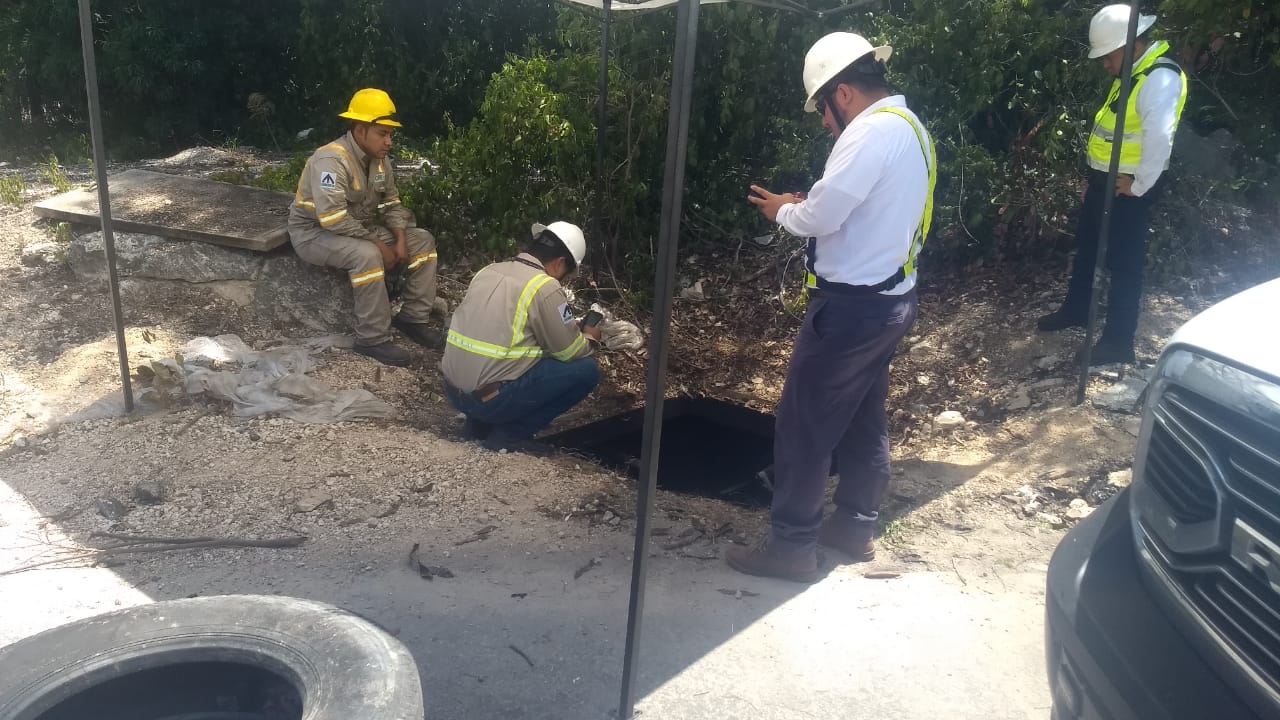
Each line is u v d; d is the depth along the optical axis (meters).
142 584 3.29
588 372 4.75
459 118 13.34
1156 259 5.93
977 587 3.40
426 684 2.83
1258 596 1.75
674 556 3.60
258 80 14.67
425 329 5.85
